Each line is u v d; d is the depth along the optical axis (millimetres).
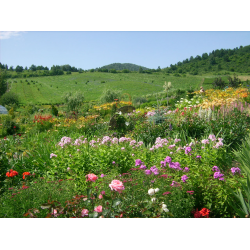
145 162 3896
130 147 4637
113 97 20469
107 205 2023
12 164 4336
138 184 2531
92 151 4277
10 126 11336
